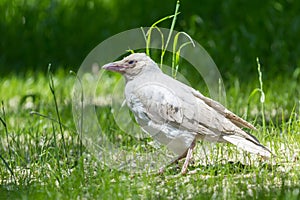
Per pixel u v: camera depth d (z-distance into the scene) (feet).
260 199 27.43
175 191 29.22
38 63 63.16
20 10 65.87
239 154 34.65
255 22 61.41
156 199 28.45
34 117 42.96
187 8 64.59
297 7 62.39
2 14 65.77
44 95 51.57
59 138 39.75
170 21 63.52
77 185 30.09
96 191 29.40
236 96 46.44
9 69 62.28
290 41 59.57
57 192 29.55
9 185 31.68
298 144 34.65
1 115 44.14
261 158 33.32
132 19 64.85
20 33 64.85
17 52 64.08
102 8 66.59
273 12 61.87
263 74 54.49
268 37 60.18
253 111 44.68
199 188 29.37
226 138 31.71
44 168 32.94
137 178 30.55
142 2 66.03
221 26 62.95
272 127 36.52
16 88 54.75
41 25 65.05
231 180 29.91
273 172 30.81
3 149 36.99
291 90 46.70
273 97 45.65
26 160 35.91
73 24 65.46
